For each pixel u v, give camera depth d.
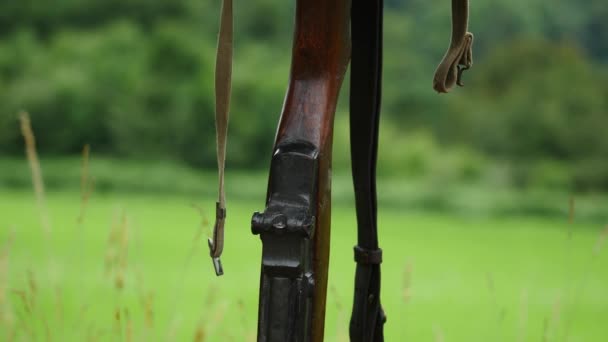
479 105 104.12
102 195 86.38
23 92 97.38
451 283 38.75
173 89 100.06
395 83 106.69
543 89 102.75
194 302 24.41
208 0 114.69
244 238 51.81
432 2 113.94
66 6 109.31
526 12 116.75
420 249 56.94
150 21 111.25
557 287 38.41
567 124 100.56
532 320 25.14
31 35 105.12
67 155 98.38
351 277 34.44
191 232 55.44
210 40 110.81
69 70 99.56
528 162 100.69
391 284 36.34
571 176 98.31
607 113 101.50
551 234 73.88
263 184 94.69
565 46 107.19
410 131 104.62
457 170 97.88
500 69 106.50
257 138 100.56
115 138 98.69
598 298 34.78
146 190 91.25
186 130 99.31
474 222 82.56
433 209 90.19
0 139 96.31
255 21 110.88
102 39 104.12
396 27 110.31
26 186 88.44
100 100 99.00
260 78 101.56
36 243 37.66
